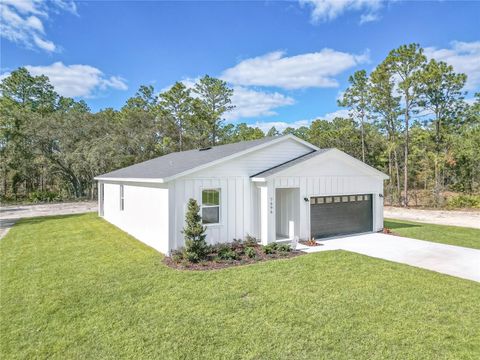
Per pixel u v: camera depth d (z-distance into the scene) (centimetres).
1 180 3191
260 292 645
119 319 538
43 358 432
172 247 979
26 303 614
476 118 2680
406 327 492
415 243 1134
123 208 1478
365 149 3434
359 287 664
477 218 1889
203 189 1042
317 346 445
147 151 3547
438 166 2775
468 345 439
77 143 3303
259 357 422
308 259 895
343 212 1318
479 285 670
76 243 1180
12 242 1223
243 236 1121
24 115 3362
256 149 1162
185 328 502
